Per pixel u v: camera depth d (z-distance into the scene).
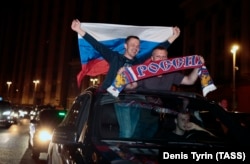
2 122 27.02
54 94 79.44
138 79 3.79
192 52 51.91
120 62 4.52
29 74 90.75
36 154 11.55
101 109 3.89
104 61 5.48
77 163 3.19
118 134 3.79
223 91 40.66
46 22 87.25
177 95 4.40
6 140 17.69
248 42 38.41
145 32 5.53
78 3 81.25
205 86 4.16
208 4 47.97
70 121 4.74
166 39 5.57
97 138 3.46
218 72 44.62
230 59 41.78
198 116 4.26
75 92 75.19
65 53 78.56
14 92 97.94
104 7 80.19
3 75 104.50
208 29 48.12
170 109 4.17
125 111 3.97
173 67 3.91
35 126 12.12
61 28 81.50
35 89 82.94
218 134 4.11
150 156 3.07
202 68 4.16
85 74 5.58
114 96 3.85
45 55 85.25
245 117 7.89
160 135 3.90
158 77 4.54
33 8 94.44
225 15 43.72
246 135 4.00
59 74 78.62
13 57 102.56
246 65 38.16
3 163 10.57
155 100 4.20
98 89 4.26
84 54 5.43
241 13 40.00
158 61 3.89
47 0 88.38
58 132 3.49
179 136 3.94
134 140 3.52
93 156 3.10
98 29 5.49
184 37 54.22
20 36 99.94
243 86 36.78
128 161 2.94
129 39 4.59
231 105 38.97
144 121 4.00
